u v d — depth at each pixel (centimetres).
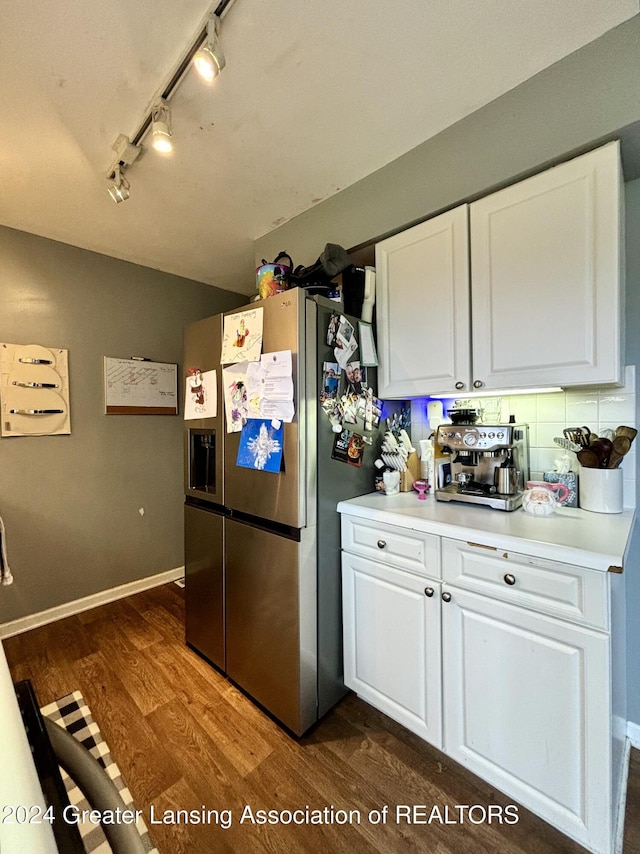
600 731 98
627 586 138
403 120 143
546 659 106
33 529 229
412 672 137
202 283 313
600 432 145
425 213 156
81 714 157
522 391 147
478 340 143
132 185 180
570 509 143
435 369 156
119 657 196
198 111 136
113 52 113
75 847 47
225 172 172
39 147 153
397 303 169
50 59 115
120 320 265
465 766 123
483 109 138
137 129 144
